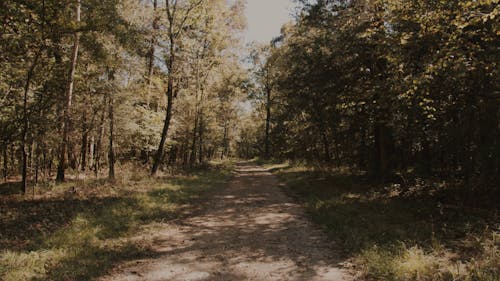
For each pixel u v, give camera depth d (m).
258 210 10.75
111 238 7.21
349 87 14.49
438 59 7.91
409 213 8.88
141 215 9.24
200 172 22.95
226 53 25.36
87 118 16.52
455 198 9.41
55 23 11.18
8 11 10.11
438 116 10.52
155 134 22.08
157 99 25.30
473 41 8.26
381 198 11.17
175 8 18.12
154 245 6.97
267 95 47.34
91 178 16.48
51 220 8.30
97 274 5.28
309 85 15.30
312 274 5.38
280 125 42.75
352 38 12.52
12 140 14.55
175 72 19.27
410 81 8.73
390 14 9.59
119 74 15.84
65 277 5.05
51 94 14.98
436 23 7.92
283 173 24.12
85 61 16.36
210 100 27.52
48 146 13.89
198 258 6.17
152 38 17.78
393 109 11.26
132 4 15.50
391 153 15.43
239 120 53.06
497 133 8.80
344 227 7.90
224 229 8.34
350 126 17.73
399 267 5.11
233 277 5.27
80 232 7.13
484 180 9.15
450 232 6.89
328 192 13.12
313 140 28.95
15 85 13.68
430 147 13.02
